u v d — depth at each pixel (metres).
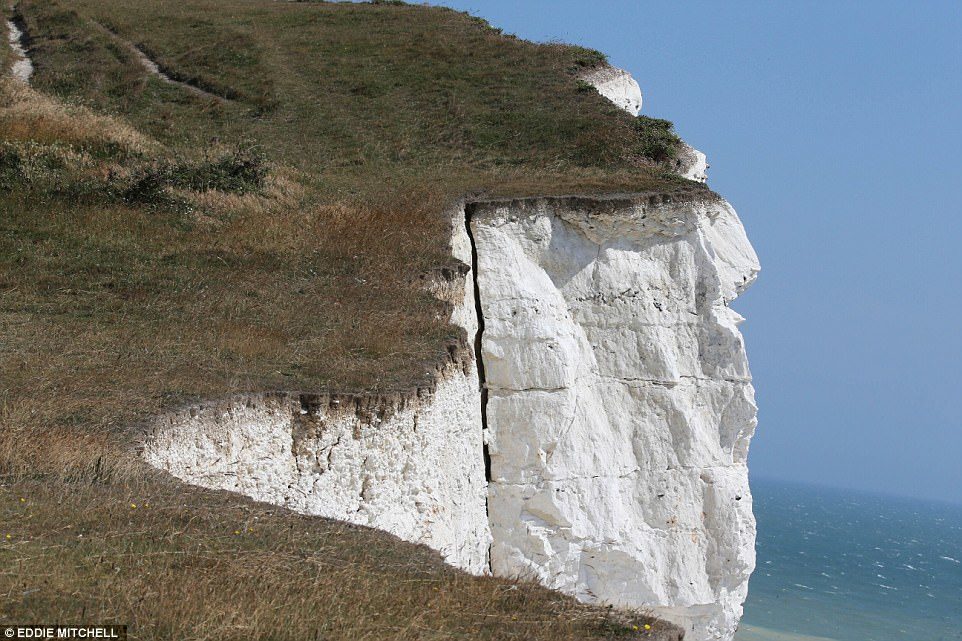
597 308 46.12
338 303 37.97
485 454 41.91
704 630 43.62
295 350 32.56
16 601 14.91
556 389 42.72
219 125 66.50
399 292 39.66
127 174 50.12
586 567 41.94
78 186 48.25
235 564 17.66
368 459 29.20
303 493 27.41
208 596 16.02
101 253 41.22
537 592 19.52
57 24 84.25
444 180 55.06
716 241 49.75
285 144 63.59
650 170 59.50
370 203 48.97
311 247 43.53
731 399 46.31
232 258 41.88
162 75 76.06
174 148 59.00
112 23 85.56
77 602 15.20
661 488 44.19
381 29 87.88
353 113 69.75
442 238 44.34
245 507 21.44
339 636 15.48
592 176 56.56
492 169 59.62
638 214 47.25
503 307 43.88
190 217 46.53
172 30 85.75
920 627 108.81
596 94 72.00
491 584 19.53
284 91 72.62
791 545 191.00
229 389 27.47
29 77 72.69
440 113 69.06
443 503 32.94
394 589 18.20
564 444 42.53
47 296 36.12
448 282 41.28
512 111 68.88
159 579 16.47
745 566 44.38
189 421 25.41
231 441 26.16
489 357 42.78
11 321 32.81
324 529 21.19
